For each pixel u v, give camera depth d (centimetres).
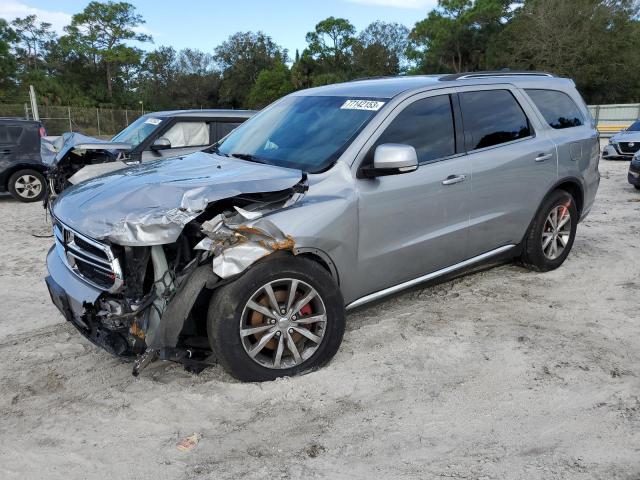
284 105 505
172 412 335
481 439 304
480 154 475
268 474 280
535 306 492
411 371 378
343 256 388
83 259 351
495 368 381
